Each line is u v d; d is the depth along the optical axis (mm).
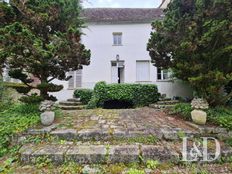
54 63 6117
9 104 7191
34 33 6141
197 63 5992
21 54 5484
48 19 5957
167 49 7336
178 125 5488
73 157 3795
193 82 5895
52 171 3537
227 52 5680
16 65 5891
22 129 4762
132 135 4715
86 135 4684
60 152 3885
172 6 7305
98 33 15188
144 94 11492
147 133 4758
